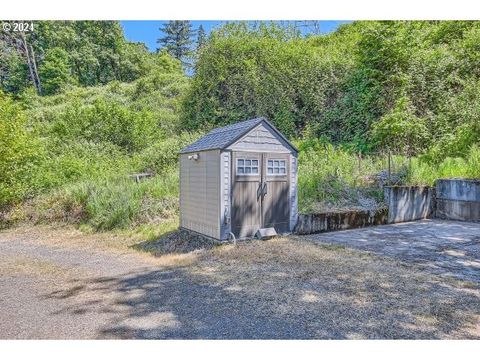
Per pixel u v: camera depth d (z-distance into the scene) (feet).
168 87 73.97
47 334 9.93
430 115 34.32
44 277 15.60
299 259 16.39
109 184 30.71
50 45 104.53
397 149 34.47
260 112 42.34
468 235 21.80
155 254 19.15
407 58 35.91
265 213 20.74
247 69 43.14
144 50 124.16
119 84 86.28
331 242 19.84
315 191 26.68
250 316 10.58
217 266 15.87
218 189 19.13
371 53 37.52
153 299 12.26
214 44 44.86
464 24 36.99
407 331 9.49
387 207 26.40
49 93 93.66
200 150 20.54
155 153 40.83
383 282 13.16
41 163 36.99
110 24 109.29
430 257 16.57
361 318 10.24
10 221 30.48
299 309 10.95
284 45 43.09
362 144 36.32
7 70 98.37
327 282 13.30
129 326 10.22
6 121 33.50
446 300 11.39
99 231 26.07
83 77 104.37
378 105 36.88
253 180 20.18
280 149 21.26
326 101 41.04
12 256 20.06
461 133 31.09
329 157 33.09
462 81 33.83
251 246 18.79
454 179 28.37
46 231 27.61
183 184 22.93
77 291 13.52
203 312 10.97
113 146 47.52
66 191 31.37
